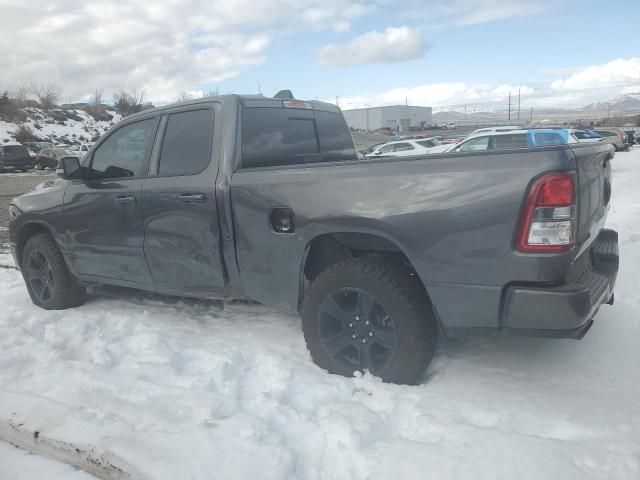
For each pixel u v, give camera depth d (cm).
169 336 423
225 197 375
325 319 345
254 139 402
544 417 287
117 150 458
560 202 273
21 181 2405
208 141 397
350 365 342
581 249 294
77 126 5769
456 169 296
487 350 375
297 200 343
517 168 280
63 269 504
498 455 247
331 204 330
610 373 339
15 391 335
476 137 1723
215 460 252
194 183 390
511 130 1777
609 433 271
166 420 288
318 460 260
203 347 399
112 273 464
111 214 446
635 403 301
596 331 396
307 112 461
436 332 327
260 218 361
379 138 5731
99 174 464
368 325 331
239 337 418
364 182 321
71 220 479
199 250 396
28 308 533
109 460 260
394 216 309
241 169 379
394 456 254
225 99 402
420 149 2130
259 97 423
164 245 415
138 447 264
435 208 298
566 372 341
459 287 298
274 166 384
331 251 369
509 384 326
